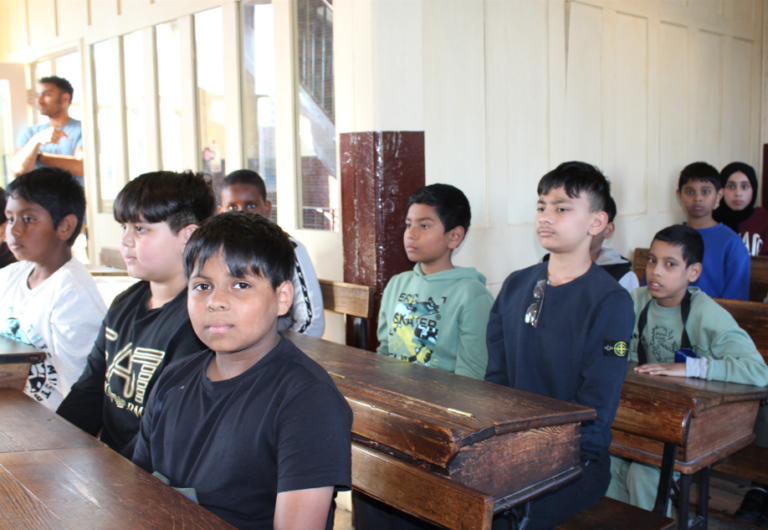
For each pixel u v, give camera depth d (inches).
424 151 104.2
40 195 71.6
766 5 191.0
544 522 59.2
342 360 63.6
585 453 59.6
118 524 31.6
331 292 103.7
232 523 38.4
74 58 184.5
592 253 99.7
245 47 129.6
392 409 46.5
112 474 38.3
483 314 80.0
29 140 189.3
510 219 125.2
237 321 38.3
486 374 71.5
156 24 151.7
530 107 127.0
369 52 97.3
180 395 42.8
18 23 203.0
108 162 176.4
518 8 122.6
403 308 87.2
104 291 144.5
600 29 141.3
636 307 90.3
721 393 62.8
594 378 59.7
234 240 38.6
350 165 101.6
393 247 100.2
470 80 114.5
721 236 123.6
